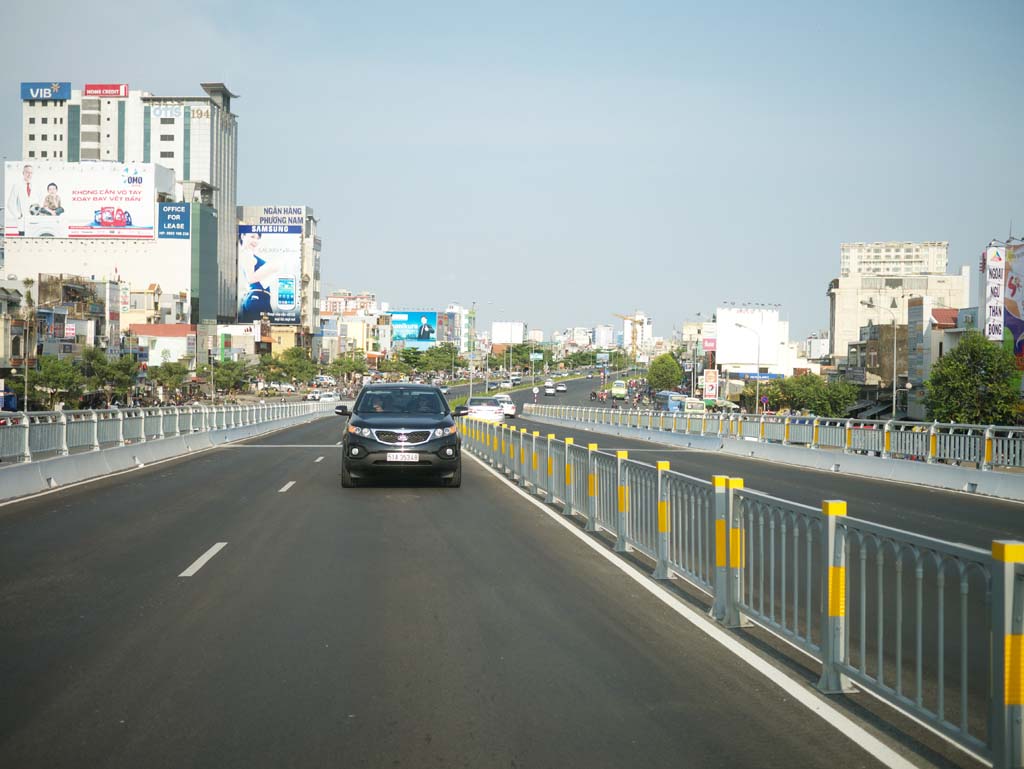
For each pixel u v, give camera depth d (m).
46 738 5.16
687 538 9.23
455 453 18.47
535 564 10.60
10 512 15.07
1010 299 61.31
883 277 129.62
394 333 175.38
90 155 188.00
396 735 5.22
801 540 7.66
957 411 57.25
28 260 152.88
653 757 4.92
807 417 30.81
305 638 7.32
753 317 90.88
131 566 10.39
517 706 5.72
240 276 176.25
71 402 76.75
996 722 4.47
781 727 5.38
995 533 14.00
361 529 13.24
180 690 6.02
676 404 99.06
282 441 37.47
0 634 7.45
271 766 4.79
